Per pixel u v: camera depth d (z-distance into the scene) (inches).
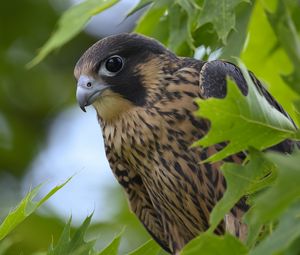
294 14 426.6
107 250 345.1
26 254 581.3
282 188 233.9
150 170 419.8
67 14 425.1
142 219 446.9
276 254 243.9
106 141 434.3
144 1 399.2
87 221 339.9
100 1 424.2
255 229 268.2
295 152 241.0
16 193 647.1
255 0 426.9
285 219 243.4
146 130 412.2
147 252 389.1
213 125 270.2
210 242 264.2
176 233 433.4
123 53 426.0
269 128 272.7
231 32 407.8
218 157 276.2
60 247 339.3
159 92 413.4
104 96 423.8
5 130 673.0
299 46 366.9
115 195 615.8
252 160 270.2
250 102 271.0
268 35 446.6
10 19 669.3
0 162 663.1
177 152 406.0
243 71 276.4
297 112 283.9
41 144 677.9
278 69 454.3
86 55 434.6
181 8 407.8
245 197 368.5
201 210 411.8
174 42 410.6
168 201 420.2
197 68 414.3
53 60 684.7
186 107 404.5
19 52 678.5
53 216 598.5
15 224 332.8
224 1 367.9
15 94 684.7
